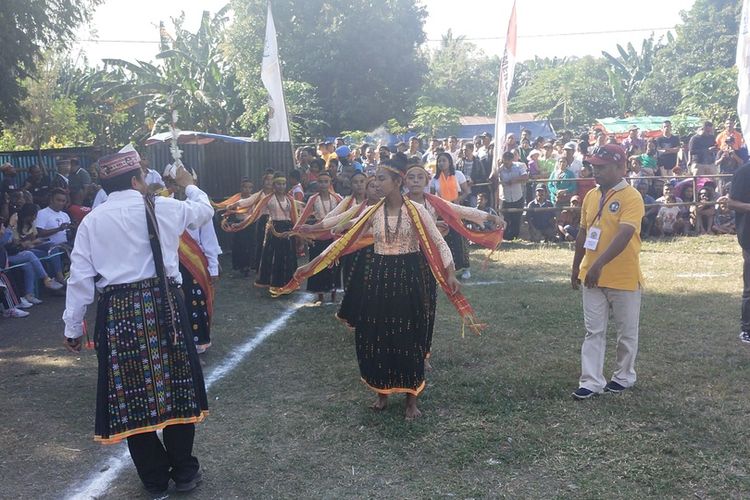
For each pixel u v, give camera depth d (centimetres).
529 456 466
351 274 706
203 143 1449
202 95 3180
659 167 1658
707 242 1354
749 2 955
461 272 1072
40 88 2894
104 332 400
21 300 957
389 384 531
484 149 1556
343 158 1593
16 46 1249
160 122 3181
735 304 845
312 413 554
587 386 561
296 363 682
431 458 471
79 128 3159
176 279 422
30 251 982
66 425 545
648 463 450
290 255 994
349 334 775
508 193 1432
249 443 504
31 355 734
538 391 575
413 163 596
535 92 5388
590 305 563
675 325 758
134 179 414
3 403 591
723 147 1605
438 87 4978
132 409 401
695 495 412
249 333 797
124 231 401
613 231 553
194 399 415
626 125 3775
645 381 591
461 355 673
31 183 1334
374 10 3500
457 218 593
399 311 521
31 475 464
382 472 455
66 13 1325
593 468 448
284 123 1462
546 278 1044
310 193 1278
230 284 1103
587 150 1462
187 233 634
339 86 3538
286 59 3475
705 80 3312
